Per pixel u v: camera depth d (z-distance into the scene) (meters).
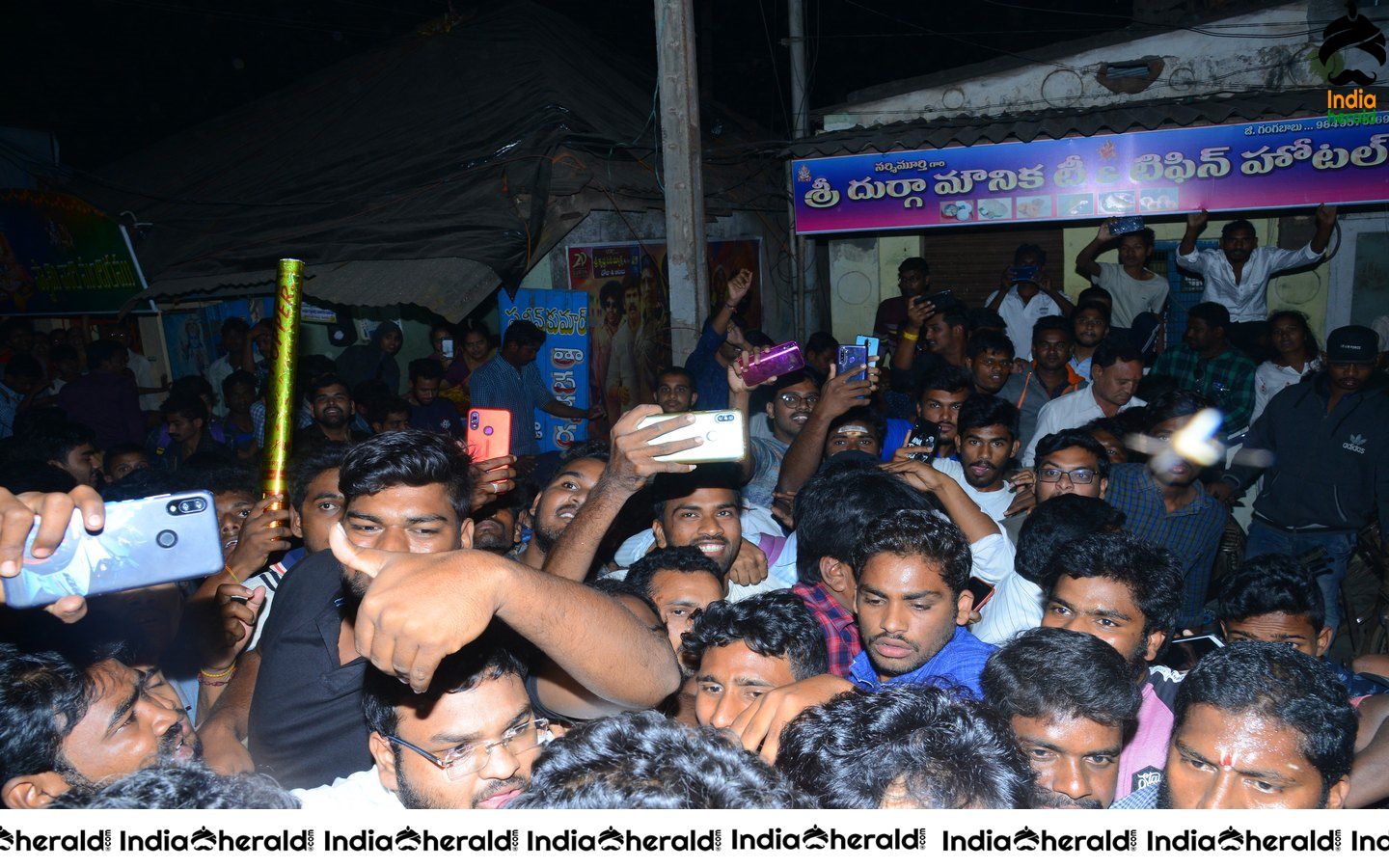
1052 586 2.74
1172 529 4.30
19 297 10.60
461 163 8.69
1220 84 9.09
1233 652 2.03
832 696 1.83
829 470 3.77
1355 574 5.61
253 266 8.89
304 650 2.45
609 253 9.18
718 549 3.37
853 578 3.03
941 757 1.56
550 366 8.64
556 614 1.64
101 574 1.76
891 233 10.28
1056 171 8.72
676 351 6.73
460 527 2.48
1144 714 2.59
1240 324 8.06
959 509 3.70
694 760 1.45
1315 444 5.48
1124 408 5.55
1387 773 2.19
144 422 8.66
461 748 1.87
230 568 3.05
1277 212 8.89
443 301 7.45
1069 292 10.01
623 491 2.53
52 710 1.80
